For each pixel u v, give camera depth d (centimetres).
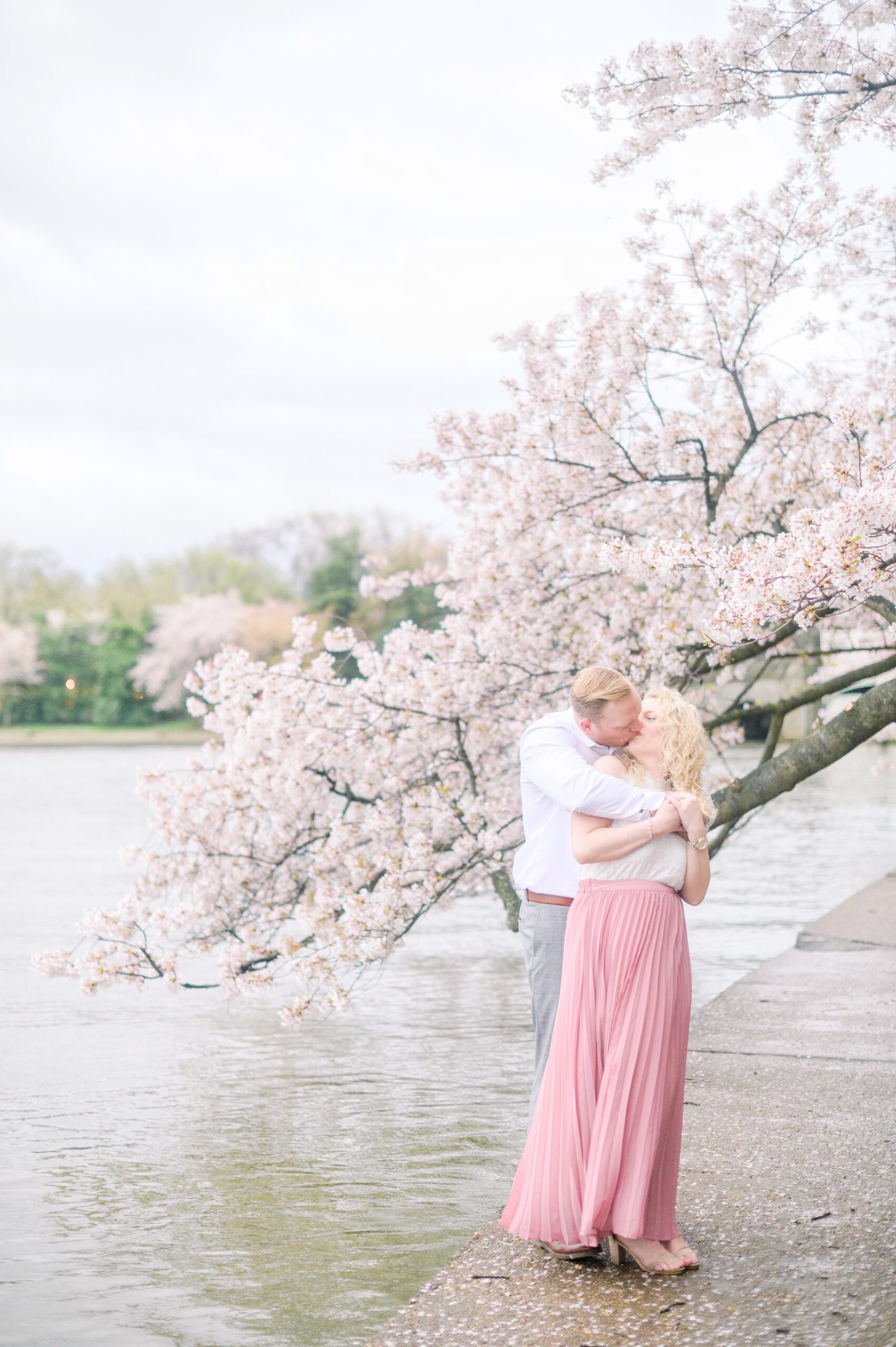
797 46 654
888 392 770
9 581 8869
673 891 344
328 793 727
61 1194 446
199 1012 777
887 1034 592
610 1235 341
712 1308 309
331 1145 502
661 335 757
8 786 3147
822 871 1369
